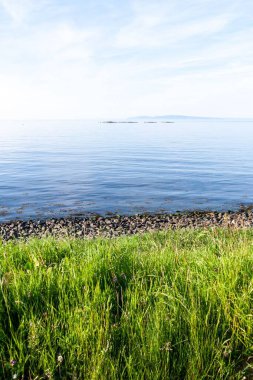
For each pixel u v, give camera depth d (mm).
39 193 32781
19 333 3812
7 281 4531
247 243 7508
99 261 5504
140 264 5887
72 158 67188
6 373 3490
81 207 27297
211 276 5098
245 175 44500
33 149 90125
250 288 4656
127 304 4285
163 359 3588
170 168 51906
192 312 4023
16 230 20391
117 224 21781
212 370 3652
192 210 26344
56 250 7121
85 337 3686
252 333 4074
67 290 4590
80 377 3482
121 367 3525
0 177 42969
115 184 37875
